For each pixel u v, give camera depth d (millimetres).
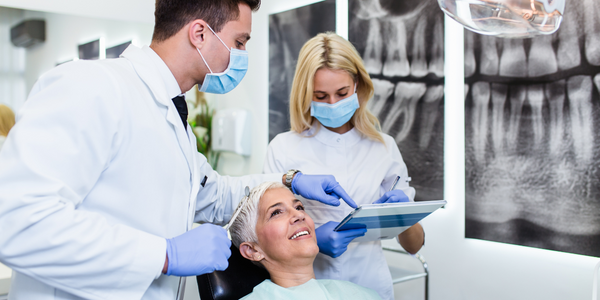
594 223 1675
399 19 2281
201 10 921
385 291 1464
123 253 745
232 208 1357
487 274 2051
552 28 843
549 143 1793
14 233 665
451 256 2195
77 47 2828
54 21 2762
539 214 1837
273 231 1207
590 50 1666
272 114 2949
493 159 1985
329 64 1280
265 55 3029
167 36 942
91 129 750
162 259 785
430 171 2201
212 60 967
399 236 1557
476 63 2023
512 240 1930
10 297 882
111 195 831
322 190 1258
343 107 1330
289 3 2846
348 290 1251
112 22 2906
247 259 1315
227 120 3074
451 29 2119
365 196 1417
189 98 3275
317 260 1446
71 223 700
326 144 1477
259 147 3098
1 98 2635
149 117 872
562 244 1767
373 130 1487
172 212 917
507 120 1927
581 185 1705
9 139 707
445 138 2182
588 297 1719
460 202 2145
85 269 717
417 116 2238
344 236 1212
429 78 2184
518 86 1884
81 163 740
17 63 2676
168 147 901
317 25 2660
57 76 776
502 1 771
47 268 701
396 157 1541
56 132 715
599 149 1649
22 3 2678
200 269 835
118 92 807
